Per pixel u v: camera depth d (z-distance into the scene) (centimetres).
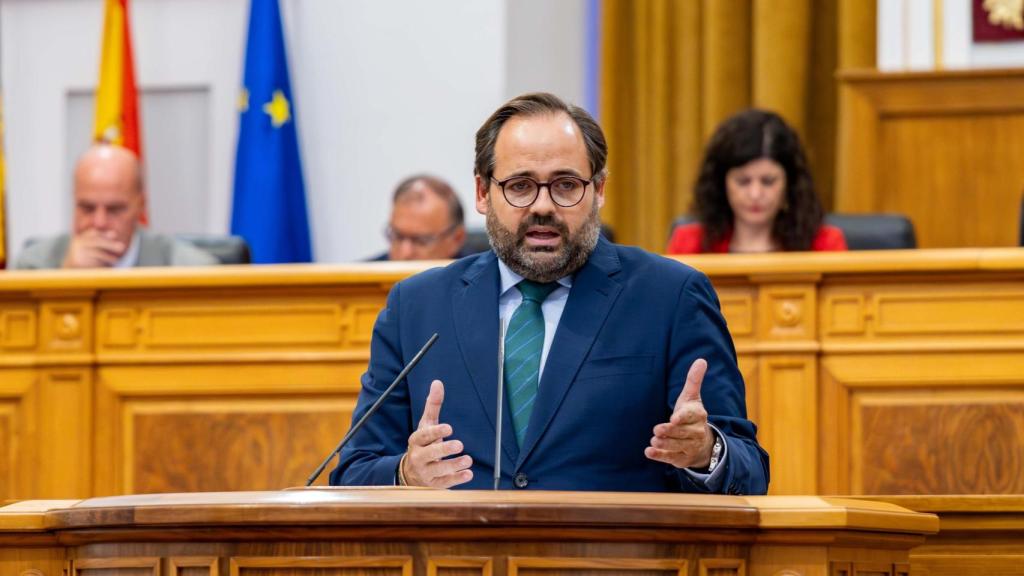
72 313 914
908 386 846
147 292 907
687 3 1403
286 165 1412
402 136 1437
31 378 914
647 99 1404
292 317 896
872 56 1358
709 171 990
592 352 561
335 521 402
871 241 1000
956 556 555
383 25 1442
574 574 406
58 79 1522
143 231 1068
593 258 583
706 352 561
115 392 905
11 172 1520
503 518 398
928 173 1175
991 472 834
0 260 1450
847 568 431
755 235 977
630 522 403
